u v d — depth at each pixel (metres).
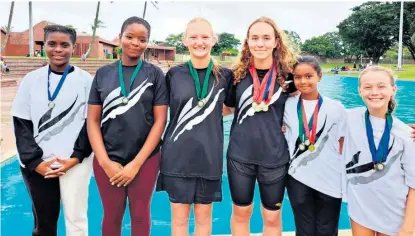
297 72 2.88
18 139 2.88
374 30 45.06
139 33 2.78
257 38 2.88
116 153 2.77
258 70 2.98
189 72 2.89
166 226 4.32
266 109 2.85
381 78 2.56
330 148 2.88
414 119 11.58
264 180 2.88
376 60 49.28
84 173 2.96
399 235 2.60
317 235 2.95
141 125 2.77
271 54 2.96
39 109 2.88
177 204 2.85
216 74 2.88
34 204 2.96
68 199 2.93
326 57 57.34
